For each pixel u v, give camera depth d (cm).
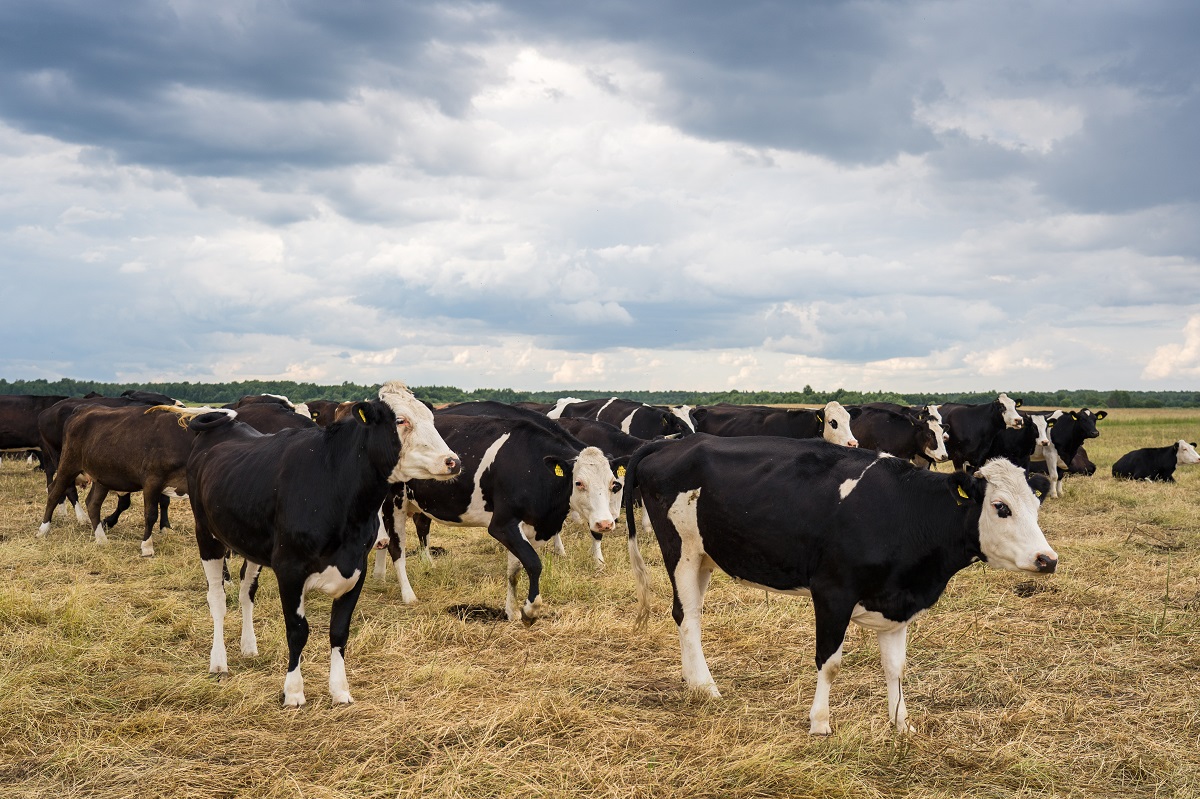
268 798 447
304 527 569
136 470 1065
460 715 552
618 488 847
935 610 809
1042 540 501
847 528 538
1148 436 3669
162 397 1817
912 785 473
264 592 872
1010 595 859
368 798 445
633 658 690
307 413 1806
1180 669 657
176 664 661
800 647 712
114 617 758
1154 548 1120
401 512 888
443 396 6575
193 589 901
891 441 1741
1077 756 505
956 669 655
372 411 561
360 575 589
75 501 1333
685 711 579
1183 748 515
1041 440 1716
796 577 570
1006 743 521
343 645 592
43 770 480
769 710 580
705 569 651
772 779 469
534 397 9988
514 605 829
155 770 477
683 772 477
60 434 1481
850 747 512
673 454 640
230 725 543
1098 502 1579
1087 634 736
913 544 532
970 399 8462
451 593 906
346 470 571
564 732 527
